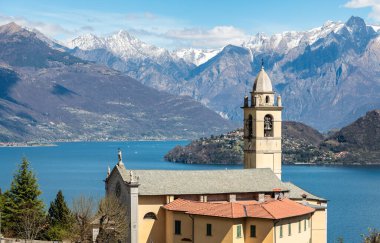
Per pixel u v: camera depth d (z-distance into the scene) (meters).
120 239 124.44
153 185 127.50
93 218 129.62
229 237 116.62
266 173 136.50
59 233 143.88
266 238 116.38
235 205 121.00
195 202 125.12
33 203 152.00
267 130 146.00
